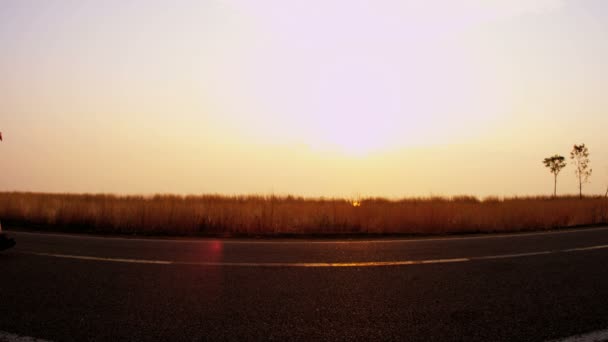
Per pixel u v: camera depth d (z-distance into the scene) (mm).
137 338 3758
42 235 10844
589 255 8164
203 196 28500
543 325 4199
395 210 15383
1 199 17094
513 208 18266
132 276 6008
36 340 3686
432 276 6238
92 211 14125
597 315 4512
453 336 3908
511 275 6336
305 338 3830
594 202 20875
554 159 47219
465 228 14477
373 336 3895
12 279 5703
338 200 23891
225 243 9758
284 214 14594
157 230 13094
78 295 5016
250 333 3922
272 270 6559
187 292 5219
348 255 8047
